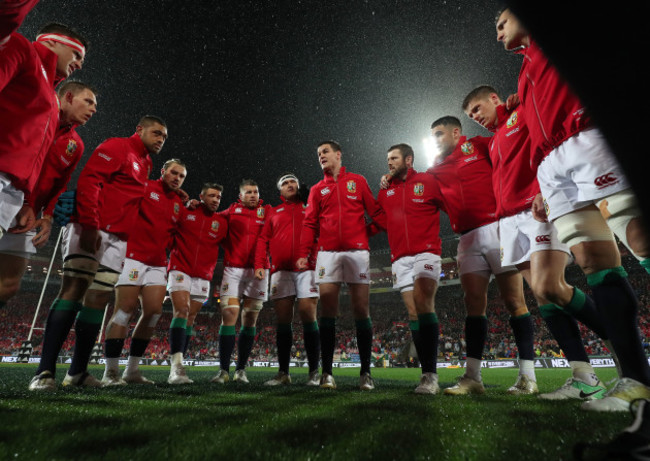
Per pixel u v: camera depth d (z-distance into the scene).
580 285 28.48
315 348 4.84
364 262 4.21
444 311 34.38
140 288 4.55
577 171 1.86
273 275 5.20
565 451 1.06
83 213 2.98
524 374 3.24
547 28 0.33
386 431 1.34
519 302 3.34
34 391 2.62
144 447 1.11
